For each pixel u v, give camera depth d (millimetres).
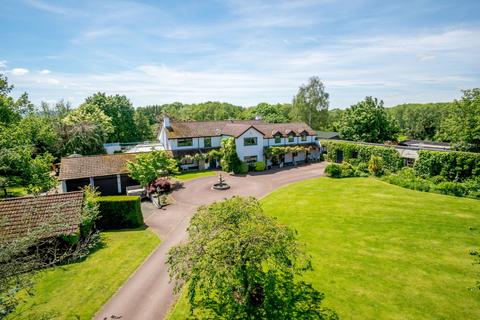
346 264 17469
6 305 8227
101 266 18203
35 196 20125
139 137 75438
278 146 51281
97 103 67438
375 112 54875
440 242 19953
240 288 11680
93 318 13555
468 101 40438
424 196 30656
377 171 40656
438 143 53625
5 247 8844
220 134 50656
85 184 33094
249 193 34156
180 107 185500
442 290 14820
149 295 15320
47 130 41562
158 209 29344
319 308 13680
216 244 11891
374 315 13148
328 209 27172
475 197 29453
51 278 16734
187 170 46906
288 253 12336
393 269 16812
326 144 54500
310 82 77000
